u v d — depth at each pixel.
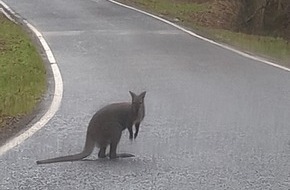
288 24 26.75
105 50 18.00
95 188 7.36
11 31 20.92
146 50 18.06
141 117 8.38
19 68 15.19
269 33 26.64
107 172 7.88
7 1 29.66
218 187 7.36
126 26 22.55
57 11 26.41
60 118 10.67
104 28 22.03
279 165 8.15
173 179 7.64
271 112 11.00
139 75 14.57
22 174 7.86
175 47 18.62
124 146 8.98
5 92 12.87
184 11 28.70
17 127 10.18
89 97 12.34
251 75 14.50
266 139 9.34
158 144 9.09
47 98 12.29
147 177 7.71
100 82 13.82
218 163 8.23
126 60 16.52
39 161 8.23
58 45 18.75
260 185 7.42
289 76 14.36
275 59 17.02
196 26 23.39
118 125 8.23
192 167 8.08
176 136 9.51
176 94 12.53
